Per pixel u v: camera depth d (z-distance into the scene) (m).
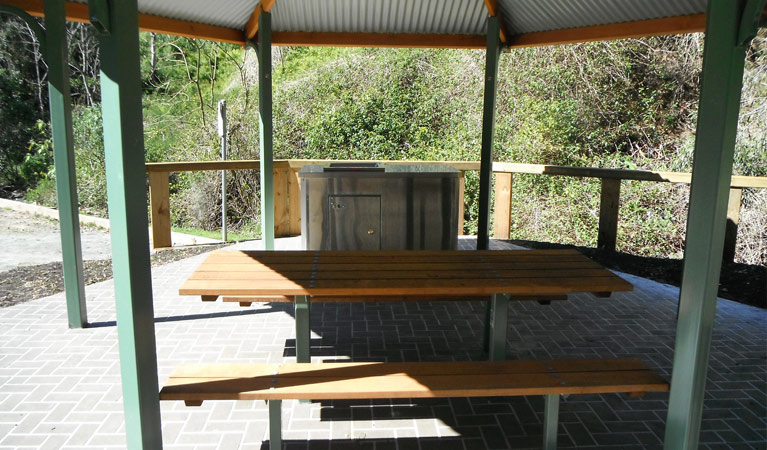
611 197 7.39
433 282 3.25
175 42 15.97
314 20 6.00
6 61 14.32
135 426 2.48
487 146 4.80
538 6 5.23
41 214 10.12
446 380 2.73
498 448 3.02
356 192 5.41
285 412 3.35
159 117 15.16
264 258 3.83
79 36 14.68
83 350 4.11
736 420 3.31
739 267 6.52
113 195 2.28
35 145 13.95
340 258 3.84
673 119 11.62
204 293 3.04
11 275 6.21
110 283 5.83
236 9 5.50
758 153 10.13
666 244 10.63
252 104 14.48
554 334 4.61
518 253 4.04
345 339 4.43
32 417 3.22
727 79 2.27
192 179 13.37
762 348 4.36
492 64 4.68
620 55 11.74
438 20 5.93
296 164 7.82
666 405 3.48
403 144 13.69
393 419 3.29
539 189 11.93
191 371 2.80
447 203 5.49
